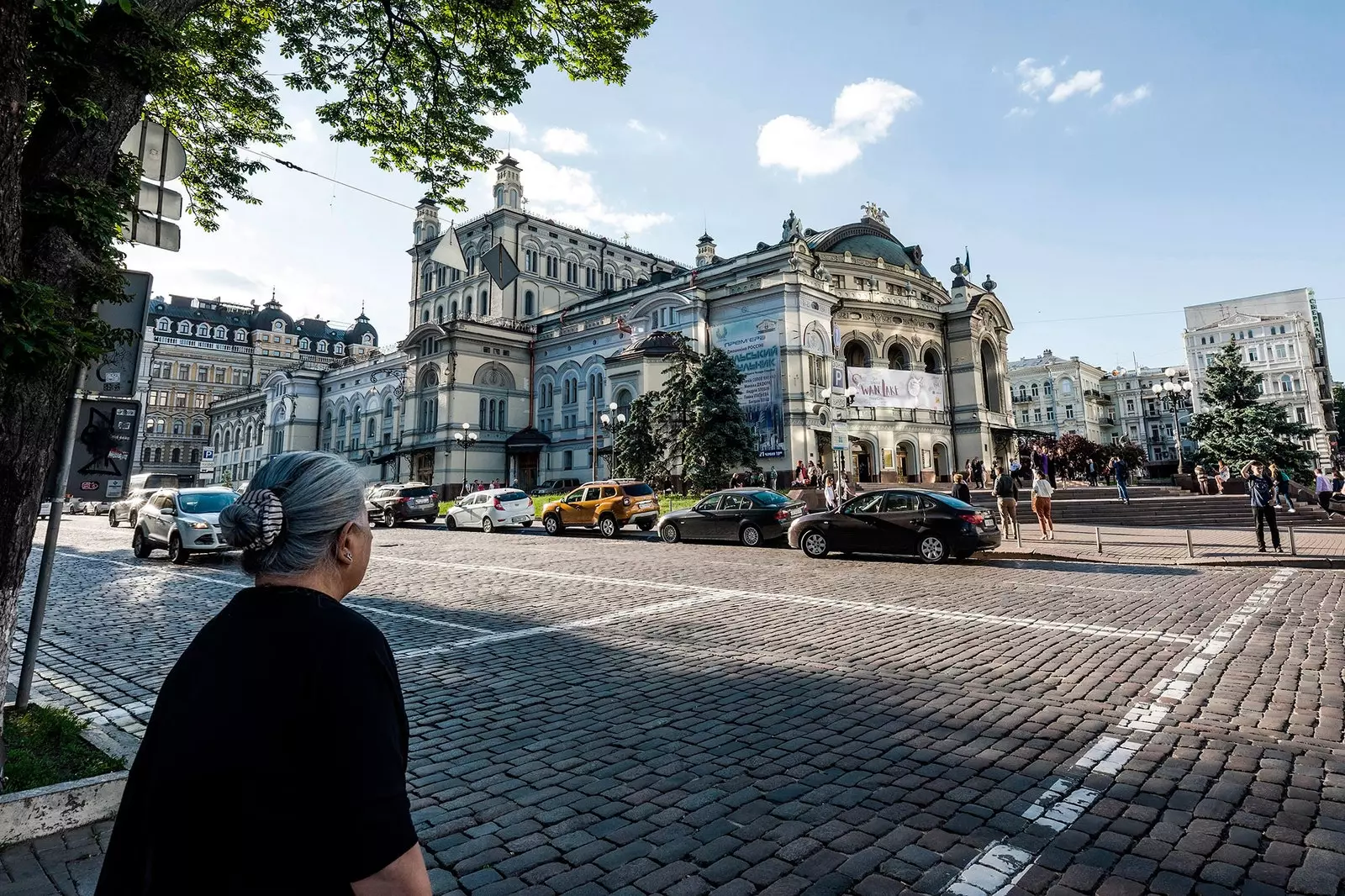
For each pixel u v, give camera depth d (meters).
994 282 58.84
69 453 5.36
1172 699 5.62
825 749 4.77
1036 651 7.25
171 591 12.41
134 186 4.67
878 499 15.14
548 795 4.16
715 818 3.81
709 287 48.84
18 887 3.23
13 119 3.29
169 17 4.73
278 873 1.07
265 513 1.38
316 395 71.12
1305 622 8.18
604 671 6.91
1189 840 3.46
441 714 5.73
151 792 1.15
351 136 10.38
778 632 8.38
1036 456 32.06
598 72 10.09
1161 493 27.94
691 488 33.69
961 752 4.65
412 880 1.12
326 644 1.25
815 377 42.84
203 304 97.62
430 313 69.94
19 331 3.28
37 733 4.76
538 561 16.34
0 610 3.60
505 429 55.75
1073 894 3.03
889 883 3.14
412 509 31.72
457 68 9.84
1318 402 81.44
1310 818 3.63
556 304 65.19
